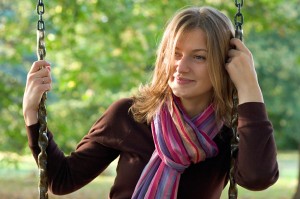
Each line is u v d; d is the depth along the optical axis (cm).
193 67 300
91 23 1088
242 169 295
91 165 324
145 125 312
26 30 1114
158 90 309
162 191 300
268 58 2333
